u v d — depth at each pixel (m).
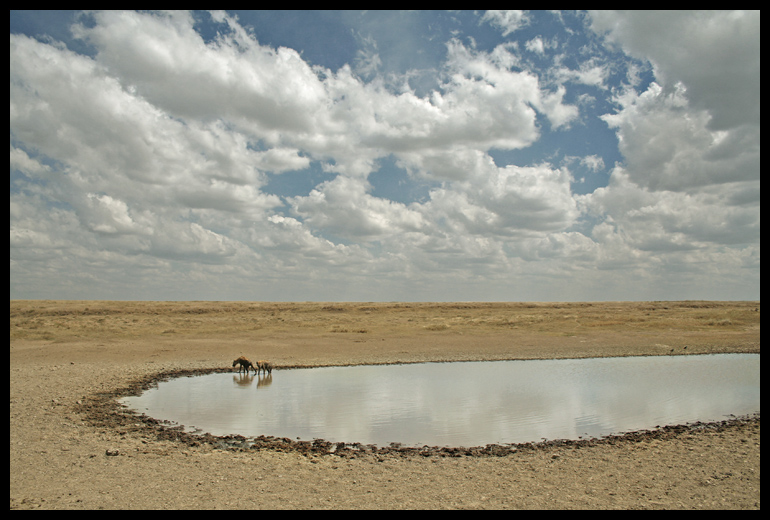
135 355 26.80
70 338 33.50
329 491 8.32
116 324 43.25
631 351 29.73
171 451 10.61
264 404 15.84
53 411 14.07
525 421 13.79
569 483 8.78
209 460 9.99
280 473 9.22
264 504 7.69
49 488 8.26
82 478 8.78
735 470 9.46
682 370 23.17
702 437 11.88
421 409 15.17
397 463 9.93
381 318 57.19
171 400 16.39
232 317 56.88
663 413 14.72
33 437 11.44
